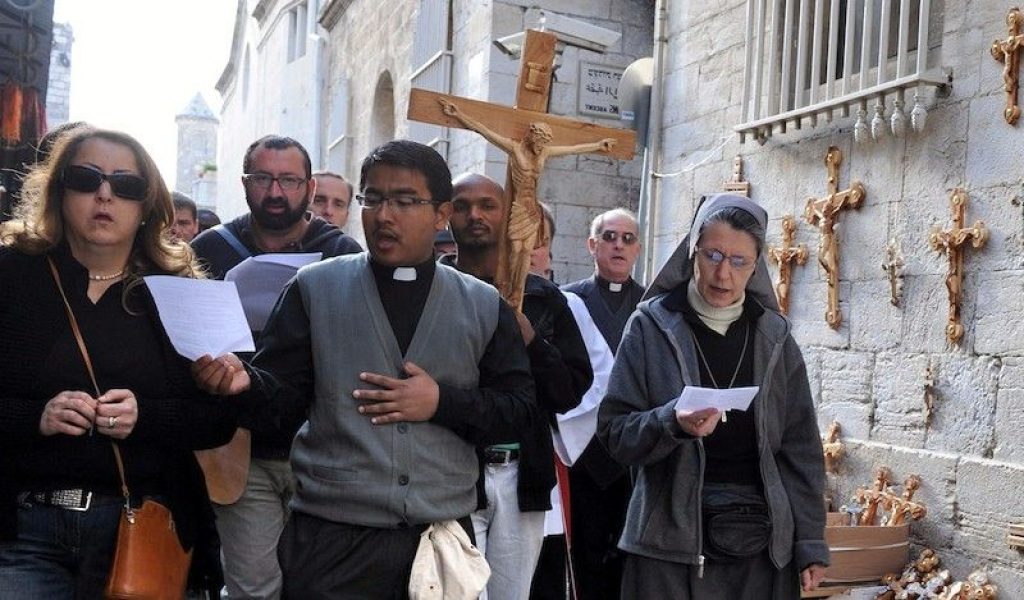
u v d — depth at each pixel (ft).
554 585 14.12
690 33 24.31
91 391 8.95
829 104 18.84
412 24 42.27
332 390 9.02
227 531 12.46
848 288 18.88
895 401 17.72
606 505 15.20
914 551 16.94
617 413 11.59
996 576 15.55
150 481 9.25
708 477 11.24
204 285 8.54
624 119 25.90
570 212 31.32
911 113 17.26
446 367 9.21
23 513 8.83
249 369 8.80
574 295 15.71
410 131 41.32
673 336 11.47
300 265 12.87
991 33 16.34
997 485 15.61
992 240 16.06
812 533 11.28
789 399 11.59
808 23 20.21
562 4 31.78
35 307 8.93
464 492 9.27
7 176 19.22
